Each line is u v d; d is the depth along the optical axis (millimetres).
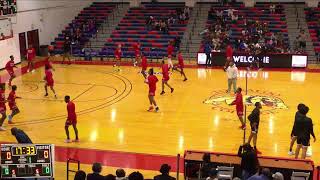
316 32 29203
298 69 24688
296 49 26688
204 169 9367
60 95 19422
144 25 32344
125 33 31641
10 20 26312
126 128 15062
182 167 11758
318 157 12453
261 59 25094
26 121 15891
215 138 13984
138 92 19844
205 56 25828
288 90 19797
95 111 17047
